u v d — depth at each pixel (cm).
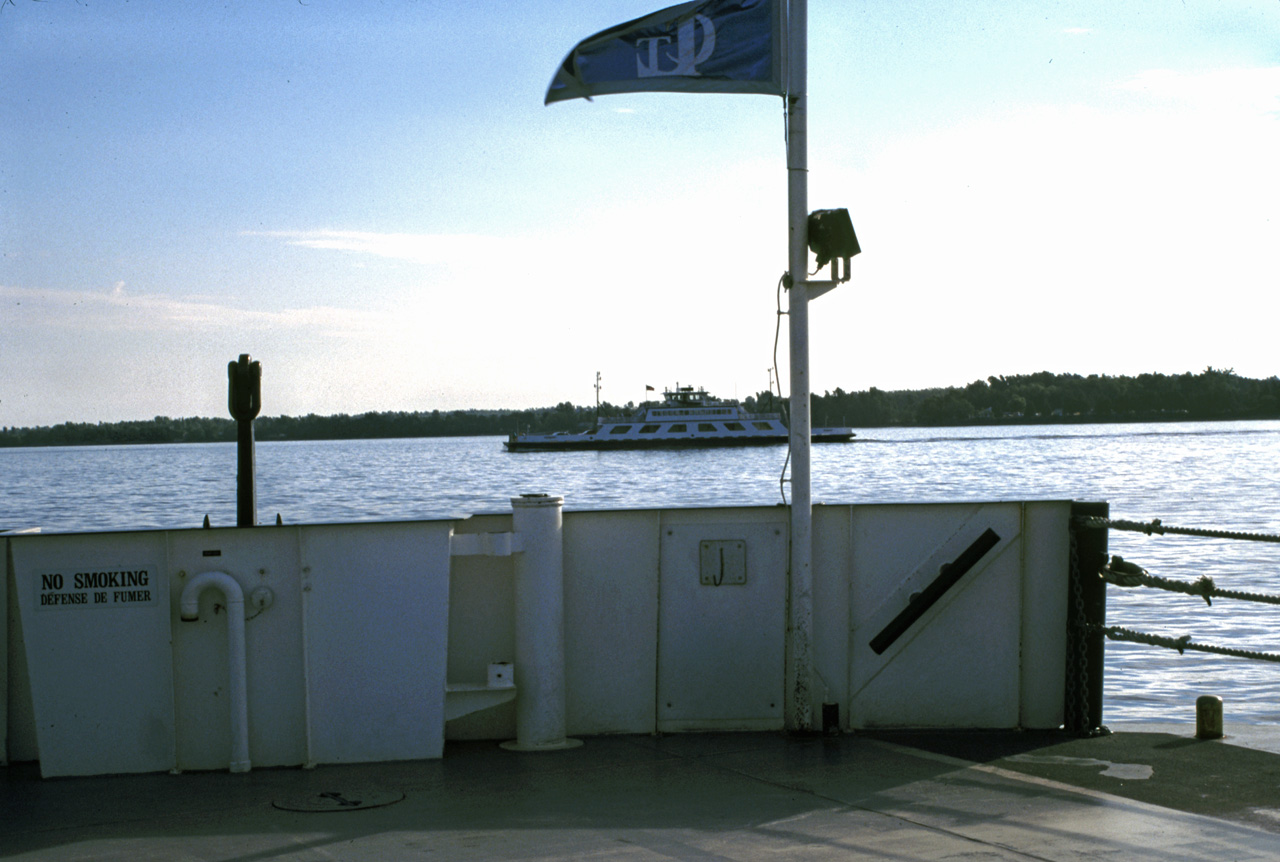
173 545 537
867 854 397
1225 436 18375
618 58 584
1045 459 10638
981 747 566
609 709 597
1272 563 2486
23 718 554
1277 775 509
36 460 18450
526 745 565
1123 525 574
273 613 543
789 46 579
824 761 538
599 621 597
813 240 575
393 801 476
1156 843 409
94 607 530
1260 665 1281
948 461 10594
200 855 406
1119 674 1238
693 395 14338
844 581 604
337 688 544
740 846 409
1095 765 529
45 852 412
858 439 17412
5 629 546
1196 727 597
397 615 548
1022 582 608
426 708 549
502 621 589
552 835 425
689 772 520
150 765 530
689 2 585
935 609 607
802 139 580
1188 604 1828
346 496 6806
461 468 11188
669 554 600
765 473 8931
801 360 581
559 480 8494
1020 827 430
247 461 649
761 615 602
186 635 538
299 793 491
